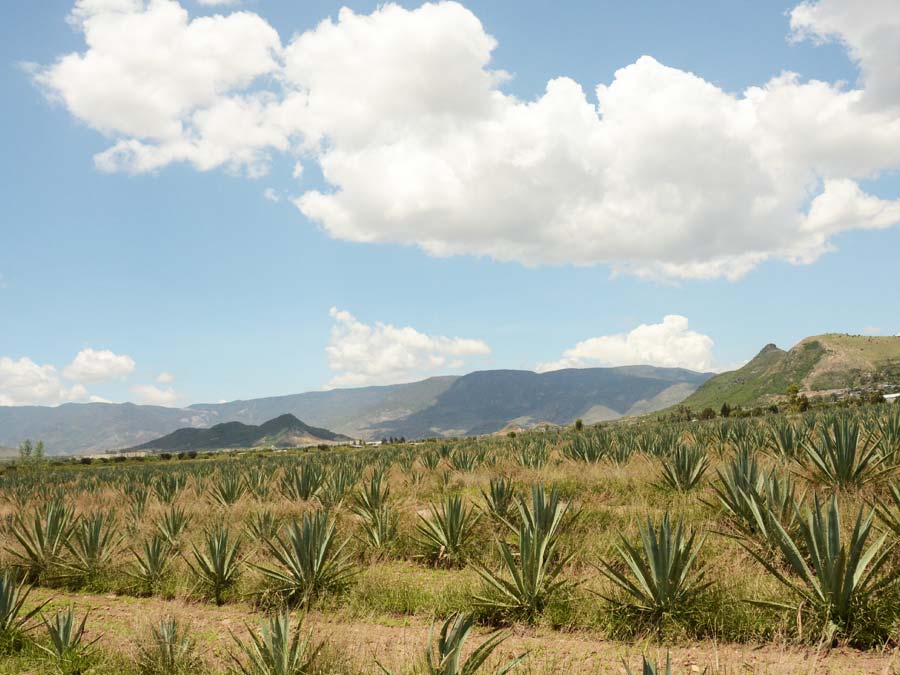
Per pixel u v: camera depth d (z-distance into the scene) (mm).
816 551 5348
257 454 95938
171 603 8219
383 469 20375
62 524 11117
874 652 4766
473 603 6617
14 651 6551
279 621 5152
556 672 4812
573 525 9000
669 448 17859
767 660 4781
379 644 5879
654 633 5508
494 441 35750
